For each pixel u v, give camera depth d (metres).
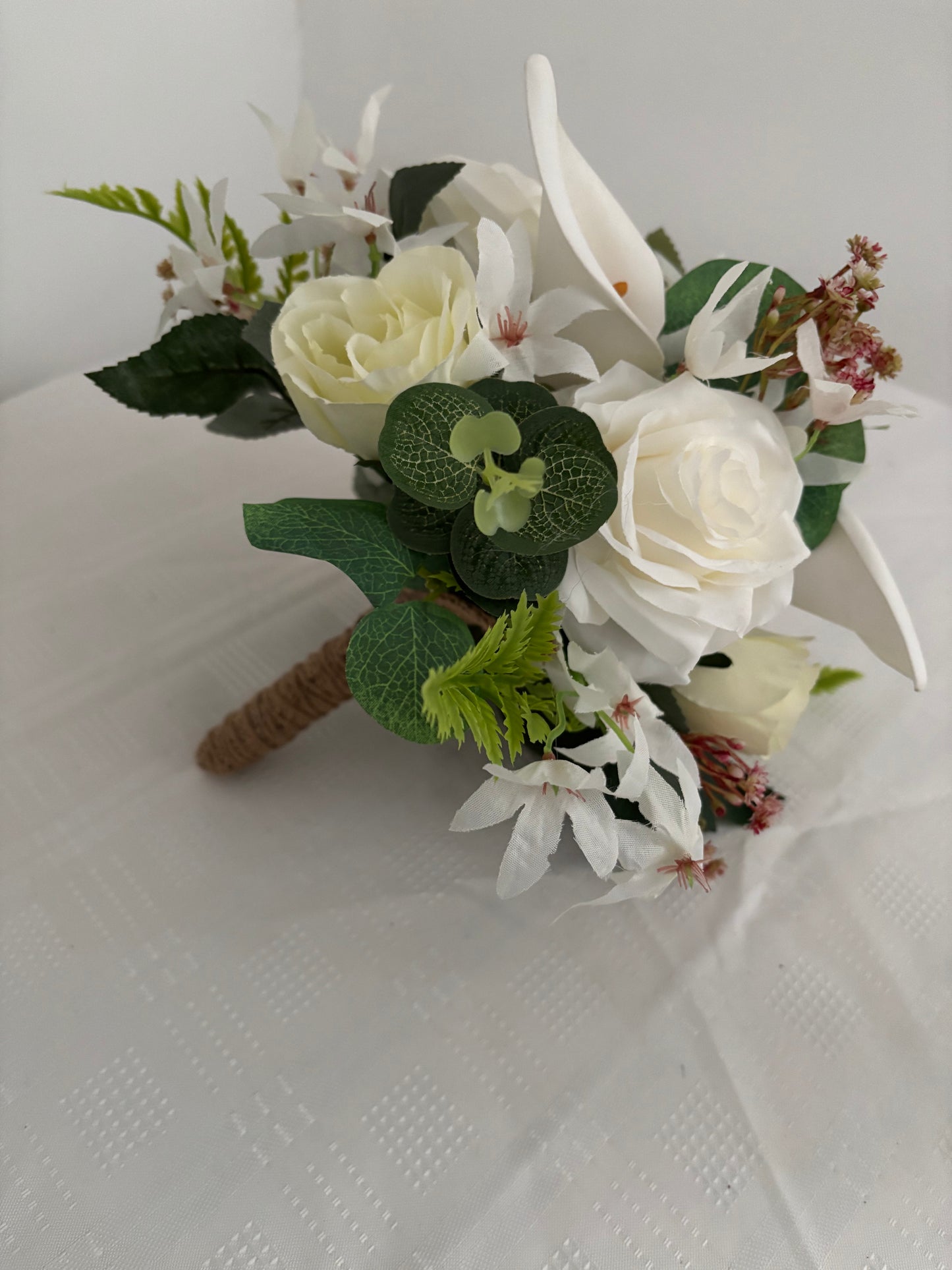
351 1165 0.46
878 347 0.48
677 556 0.44
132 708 0.67
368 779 0.65
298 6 1.10
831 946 0.56
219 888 0.58
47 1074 0.49
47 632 0.71
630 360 0.49
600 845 0.43
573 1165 0.46
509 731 0.42
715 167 1.12
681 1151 0.47
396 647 0.42
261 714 0.60
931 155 1.02
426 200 0.51
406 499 0.44
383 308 0.46
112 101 0.94
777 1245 0.44
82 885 0.57
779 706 0.55
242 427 0.58
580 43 1.09
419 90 1.20
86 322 1.03
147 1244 0.43
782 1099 0.49
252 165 1.13
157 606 0.74
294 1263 0.43
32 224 0.93
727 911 0.57
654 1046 0.51
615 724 0.44
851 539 0.51
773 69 1.04
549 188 0.43
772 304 0.49
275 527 0.42
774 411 0.51
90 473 0.85
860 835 0.61
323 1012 0.52
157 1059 0.50
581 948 0.55
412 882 0.58
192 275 0.54
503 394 0.43
